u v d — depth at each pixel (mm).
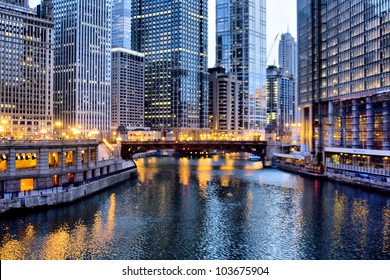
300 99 190875
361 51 148625
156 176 161500
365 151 129750
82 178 115875
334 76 165750
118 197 109750
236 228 79688
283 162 189750
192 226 80938
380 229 77875
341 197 108688
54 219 82500
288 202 103938
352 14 153625
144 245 69000
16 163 102500
